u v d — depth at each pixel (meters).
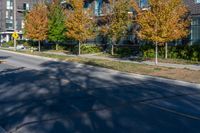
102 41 40.97
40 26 44.62
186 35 27.36
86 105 10.80
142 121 8.71
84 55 36.47
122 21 32.38
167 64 24.89
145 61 27.67
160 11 23.58
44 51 46.25
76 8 35.88
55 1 45.94
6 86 14.95
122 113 9.65
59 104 10.95
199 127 8.12
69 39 43.69
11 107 10.46
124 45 37.19
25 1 85.38
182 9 25.14
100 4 41.75
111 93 13.23
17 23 83.81
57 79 17.53
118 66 23.81
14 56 37.44
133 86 15.41
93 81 16.92
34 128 8.09
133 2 29.72
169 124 8.41
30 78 17.86
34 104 10.93
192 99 12.08
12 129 8.05
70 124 8.42
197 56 27.03
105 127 8.13
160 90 14.27
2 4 86.75
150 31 23.92
